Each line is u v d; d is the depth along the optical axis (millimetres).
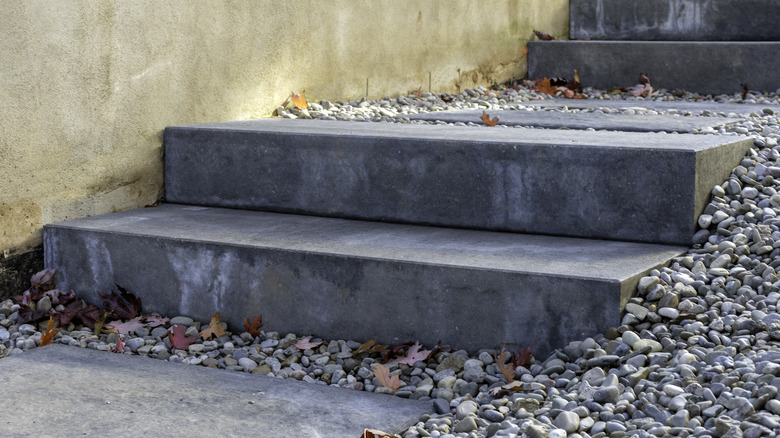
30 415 2219
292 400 2344
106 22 3311
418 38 5031
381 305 2660
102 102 3338
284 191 3395
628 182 2848
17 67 3014
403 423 2193
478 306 2533
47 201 3186
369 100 4699
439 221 3141
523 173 2984
